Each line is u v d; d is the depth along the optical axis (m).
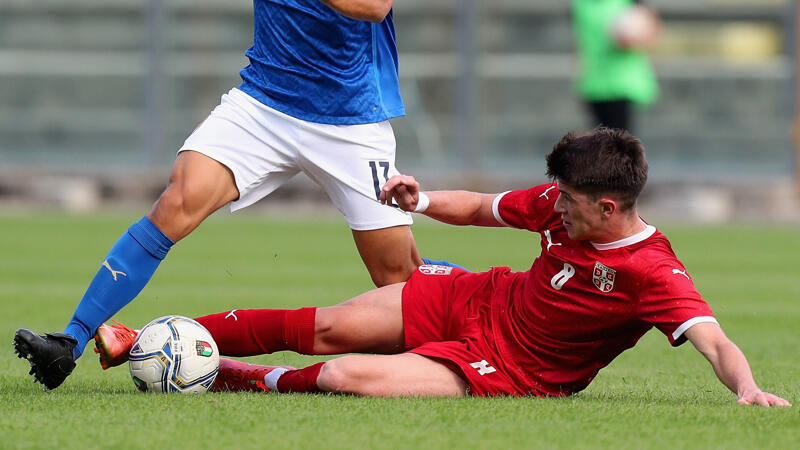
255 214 86.44
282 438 13.29
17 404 15.44
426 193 17.98
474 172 103.94
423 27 104.12
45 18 103.88
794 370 22.03
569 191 15.82
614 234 16.05
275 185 19.52
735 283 41.84
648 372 21.62
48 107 104.56
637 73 78.62
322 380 16.34
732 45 100.81
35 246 54.19
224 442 13.06
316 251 54.53
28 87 104.62
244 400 15.85
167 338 16.75
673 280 15.81
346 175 19.44
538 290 16.64
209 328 17.70
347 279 41.00
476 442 13.21
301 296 34.88
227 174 18.61
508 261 48.12
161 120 103.94
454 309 17.33
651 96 80.75
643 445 13.23
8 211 82.75
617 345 16.78
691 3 100.62
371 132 19.53
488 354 16.77
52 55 104.19
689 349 25.45
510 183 97.12
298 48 18.92
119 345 17.06
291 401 15.76
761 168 101.31
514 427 14.07
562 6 103.00
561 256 16.41
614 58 78.25
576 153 15.73
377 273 20.20
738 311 33.19
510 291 17.17
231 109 18.94
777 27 100.56
